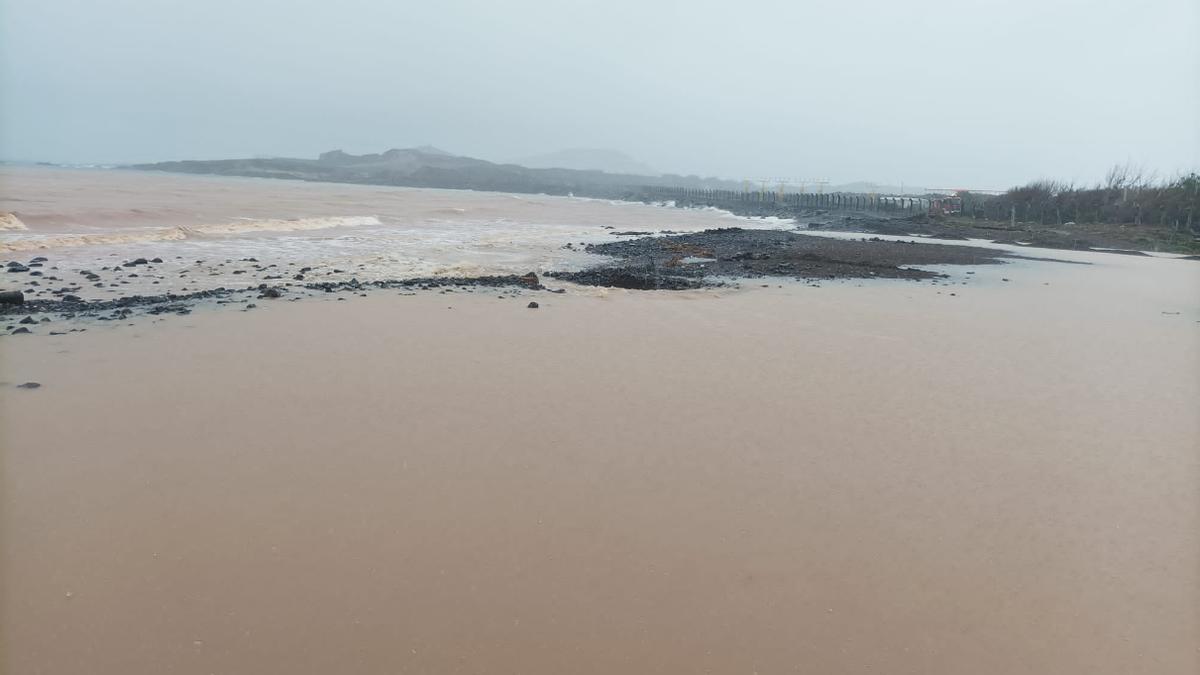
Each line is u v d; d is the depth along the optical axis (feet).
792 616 12.39
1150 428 23.00
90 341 29.50
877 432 21.75
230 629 11.45
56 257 55.77
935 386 27.17
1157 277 72.08
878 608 12.70
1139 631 12.29
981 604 12.94
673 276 58.03
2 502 15.26
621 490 17.11
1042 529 15.83
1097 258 93.45
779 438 20.98
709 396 24.86
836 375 28.25
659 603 12.61
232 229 86.07
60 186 170.60
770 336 35.22
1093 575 14.02
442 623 11.82
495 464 18.38
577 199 437.99
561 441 20.12
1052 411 24.48
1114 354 34.12
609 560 13.97
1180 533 15.83
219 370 25.99
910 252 88.69
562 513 15.83
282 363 27.27
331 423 20.95
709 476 18.08
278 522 14.97
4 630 11.14
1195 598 13.32
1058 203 169.27
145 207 105.70
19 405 21.39
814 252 83.10
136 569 13.01
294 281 49.32
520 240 93.20
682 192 427.33
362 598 12.40
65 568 12.92
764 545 14.74
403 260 64.59
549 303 42.50
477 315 37.91
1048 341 36.70
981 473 18.83
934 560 14.37
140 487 16.34
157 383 24.23
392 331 33.40
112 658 10.71
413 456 18.70
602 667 10.94
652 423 21.90
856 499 17.02
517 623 11.90
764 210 288.92
